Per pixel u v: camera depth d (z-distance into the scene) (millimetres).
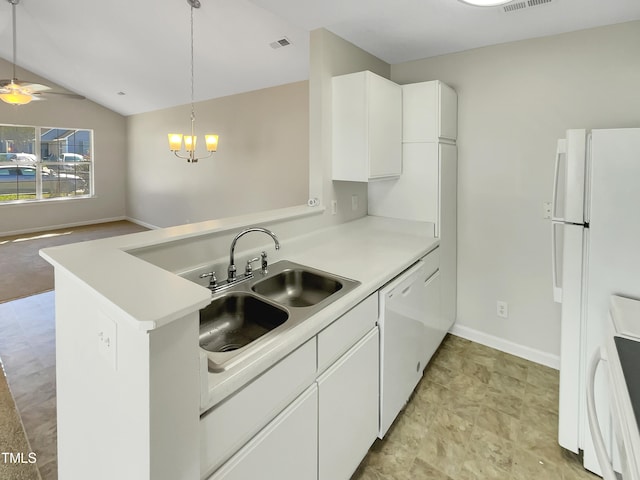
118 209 7906
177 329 754
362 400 1600
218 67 4098
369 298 1604
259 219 1916
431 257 2387
